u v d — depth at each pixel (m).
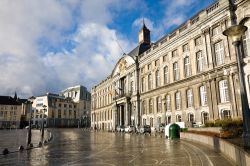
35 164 12.66
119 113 66.69
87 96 128.75
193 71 36.34
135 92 55.19
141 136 37.16
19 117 107.69
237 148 10.68
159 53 46.81
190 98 37.19
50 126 109.25
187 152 16.36
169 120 42.28
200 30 35.12
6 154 16.92
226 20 30.33
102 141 28.91
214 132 22.64
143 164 12.11
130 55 59.88
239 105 27.77
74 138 35.69
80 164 12.46
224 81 30.64
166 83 44.09
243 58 27.78
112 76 72.38
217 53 32.12
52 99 113.19
